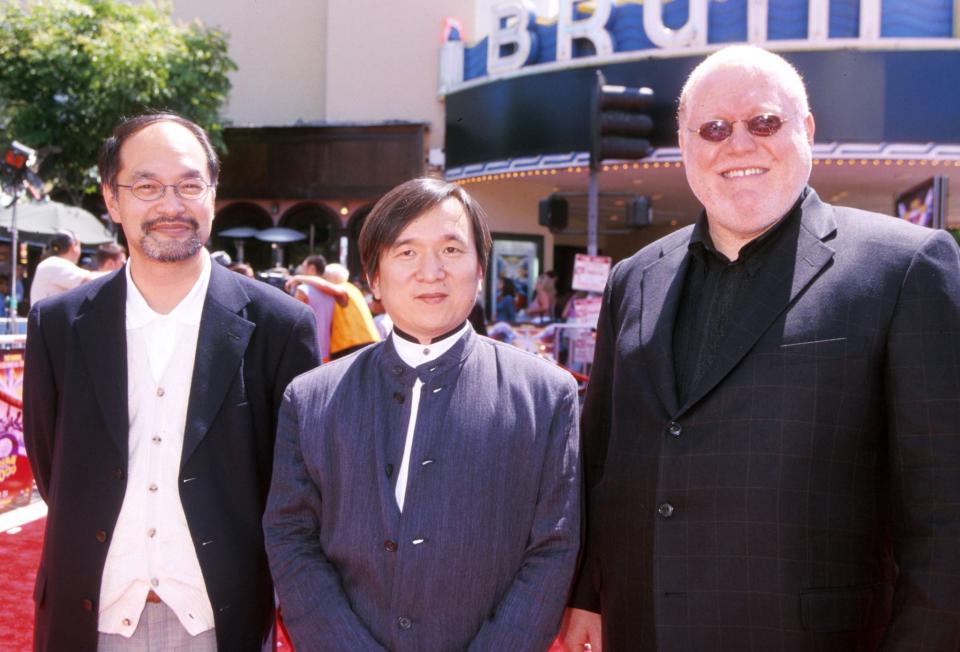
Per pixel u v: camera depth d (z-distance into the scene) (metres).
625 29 12.59
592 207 7.54
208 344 2.21
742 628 1.86
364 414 1.97
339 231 16.77
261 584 2.25
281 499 2.00
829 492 1.84
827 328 1.86
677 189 15.34
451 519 1.85
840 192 15.71
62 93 15.86
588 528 2.24
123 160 2.17
